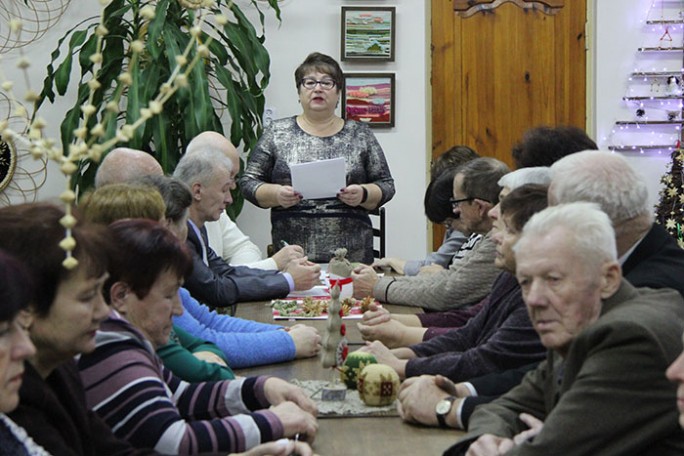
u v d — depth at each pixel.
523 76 6.07
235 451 1.80
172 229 2.50
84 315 1.46
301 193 4.25
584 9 6.02
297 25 5.94
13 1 5.80
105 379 1.76
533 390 1.98
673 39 5.95
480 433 1.84
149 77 5.23
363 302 3.26
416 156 5.98
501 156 6.09
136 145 5.14
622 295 1.70
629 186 2.04
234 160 3.74
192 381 2.22
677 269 2.12
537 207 2.05
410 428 1.98
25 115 1.35
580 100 6.06
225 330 2.84
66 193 1.27
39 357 1.49
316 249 4.43
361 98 5.94
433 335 2.76
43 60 5.86
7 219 1.45
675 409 1.58
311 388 2.27
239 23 5.51
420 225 6.00
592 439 1.60
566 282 1.66
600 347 1.62
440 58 6.06
